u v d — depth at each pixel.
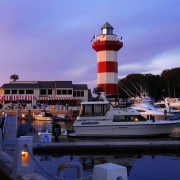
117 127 29.98
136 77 100.88
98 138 29.81
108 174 6.95
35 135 28.45
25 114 63.16
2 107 75.88
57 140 26.06
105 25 67.94
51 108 69.38
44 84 88.62
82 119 30.12
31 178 10.28
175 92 98.00
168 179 15.84
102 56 65.06
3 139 22.84
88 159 21.25
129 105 35.47
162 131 30.23
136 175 16.67
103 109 30.38
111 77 64.56
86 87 88.50
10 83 87.88
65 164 11.45
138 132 29.89
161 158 21.28
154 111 41.88
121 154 22.92
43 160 20.75
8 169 12.38
